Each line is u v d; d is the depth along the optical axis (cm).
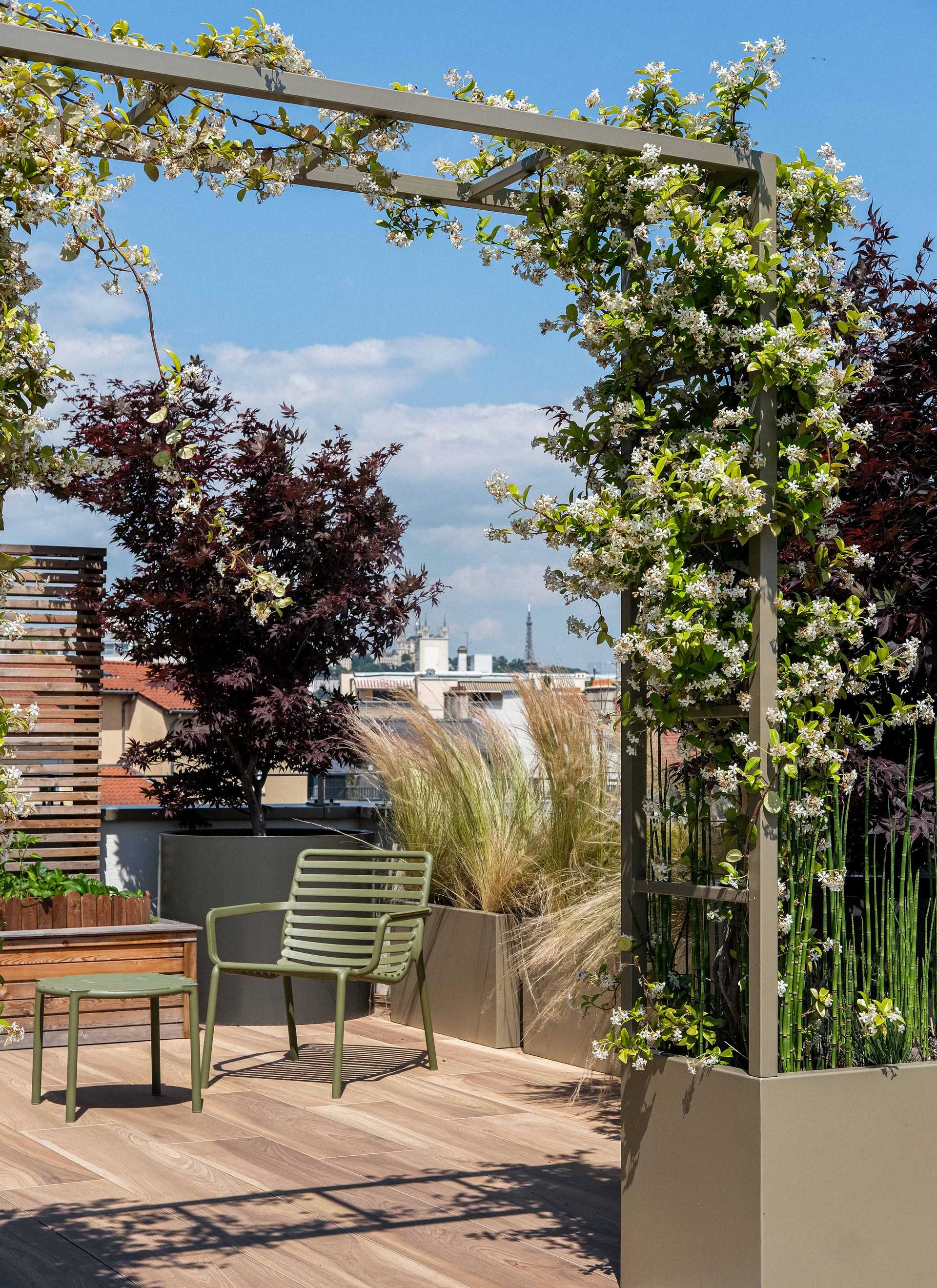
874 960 317
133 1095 497
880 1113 281
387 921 520
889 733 394
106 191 272
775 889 277
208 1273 317
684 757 318
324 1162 410
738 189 302
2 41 242
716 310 288
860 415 396
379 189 298
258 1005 639
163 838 666
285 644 672
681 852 369
